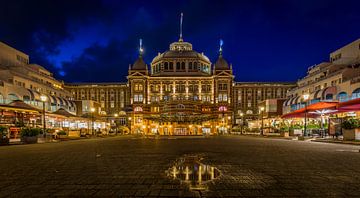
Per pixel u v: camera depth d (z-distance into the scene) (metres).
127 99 113.25
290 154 14.48
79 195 5.89
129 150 17.94
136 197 5.71
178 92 99.12
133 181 7.31
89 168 9.63
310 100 61.81
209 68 110.25
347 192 6.09
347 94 49.91
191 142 29.31
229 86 96.75
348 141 24.23
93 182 7.20
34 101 58.69
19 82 61.12
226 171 8.87
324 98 55.28
